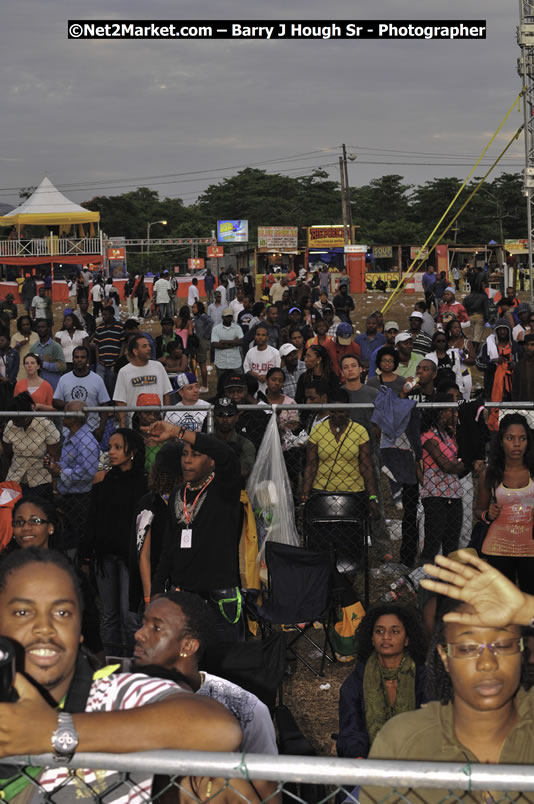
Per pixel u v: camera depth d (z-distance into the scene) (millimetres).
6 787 2080
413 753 2141
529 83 27438
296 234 62688
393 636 4242
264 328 11781
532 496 6301
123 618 6324
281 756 1798
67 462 7660
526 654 2104
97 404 9688
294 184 132125
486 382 12438
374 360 10648
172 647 3400
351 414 8500
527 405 6953
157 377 9500
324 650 6441
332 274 49438
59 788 2031
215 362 15727
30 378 10172
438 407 7406
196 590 5504
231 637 5551
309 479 7578
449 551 7539
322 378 9930
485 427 7262
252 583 6070
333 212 129000
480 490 6469
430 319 16828
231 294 41469
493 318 23219
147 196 145875
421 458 7629
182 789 2115
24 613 1972
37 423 7891
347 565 7074
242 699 3508
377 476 7809
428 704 2211
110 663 3080
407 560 8039
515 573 6383
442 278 31438
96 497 6273
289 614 6137
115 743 1853
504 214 114375
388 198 130375
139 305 36406
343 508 7082
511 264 46562
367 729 4305
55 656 1978
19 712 1803
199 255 124500
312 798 3895
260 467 6910
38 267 52969
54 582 1996
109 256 54781
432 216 117438
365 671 4352
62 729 1825
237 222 74375
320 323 12750
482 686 2014
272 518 6832
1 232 69125
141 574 5914
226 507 5520
